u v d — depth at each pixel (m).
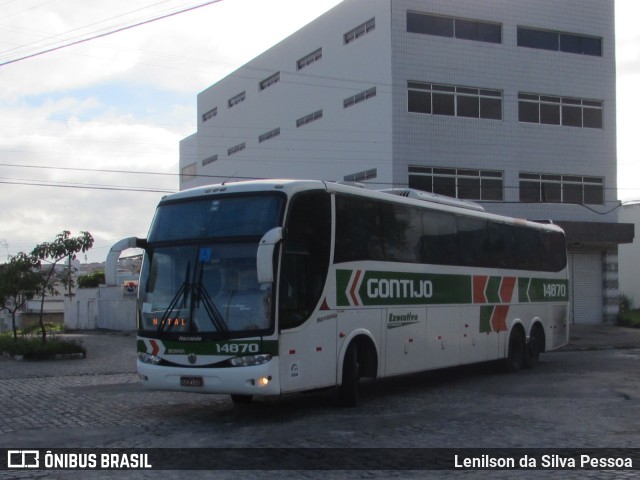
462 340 16.16
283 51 43.34
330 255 12.11
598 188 38.22
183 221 11.73
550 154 36.84
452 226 16.12
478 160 35.06
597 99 38.22
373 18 34.78
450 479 7.73
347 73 36.75
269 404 13.33
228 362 10.73
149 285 11.66
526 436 10.02
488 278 17.41
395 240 14.00
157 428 10.88
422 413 12.11
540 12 36.84
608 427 10.70
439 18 34.66
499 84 35.66
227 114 51.47
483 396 14.29
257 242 11.02
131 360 22.89
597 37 38.50
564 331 21.36
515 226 18.97
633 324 37.25
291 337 11.05
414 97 33.88
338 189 12.49
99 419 11.75
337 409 12.62
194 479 7.81
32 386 16.41
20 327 49.34
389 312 13.61
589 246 39.22
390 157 33.31
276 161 44.34
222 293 11.03
